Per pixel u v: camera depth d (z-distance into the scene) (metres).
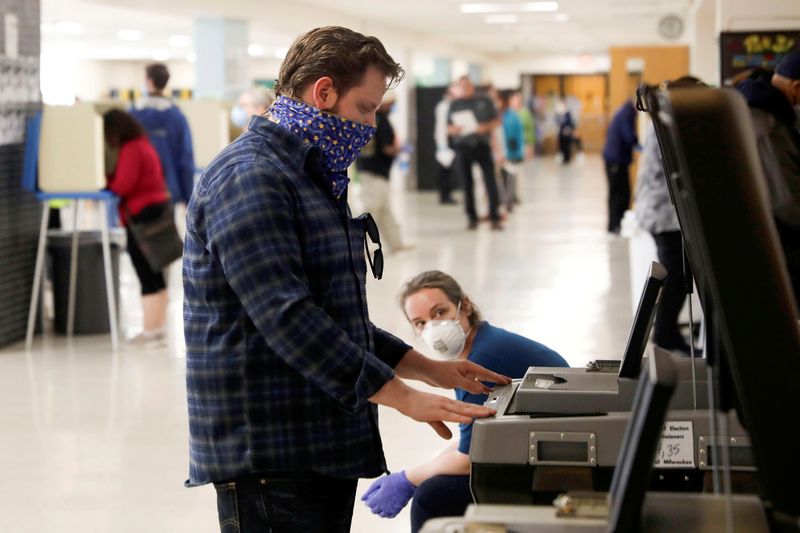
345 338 1.79
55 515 3.86
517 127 15.73
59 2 14.88
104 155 6.88
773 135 3.84
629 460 1.16
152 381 5.95
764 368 1.13
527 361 2.52
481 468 1.73
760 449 1.14
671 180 1.41
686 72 15.15
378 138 10.89
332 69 1.88
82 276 7.33
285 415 1.88
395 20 20.98
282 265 1.79
